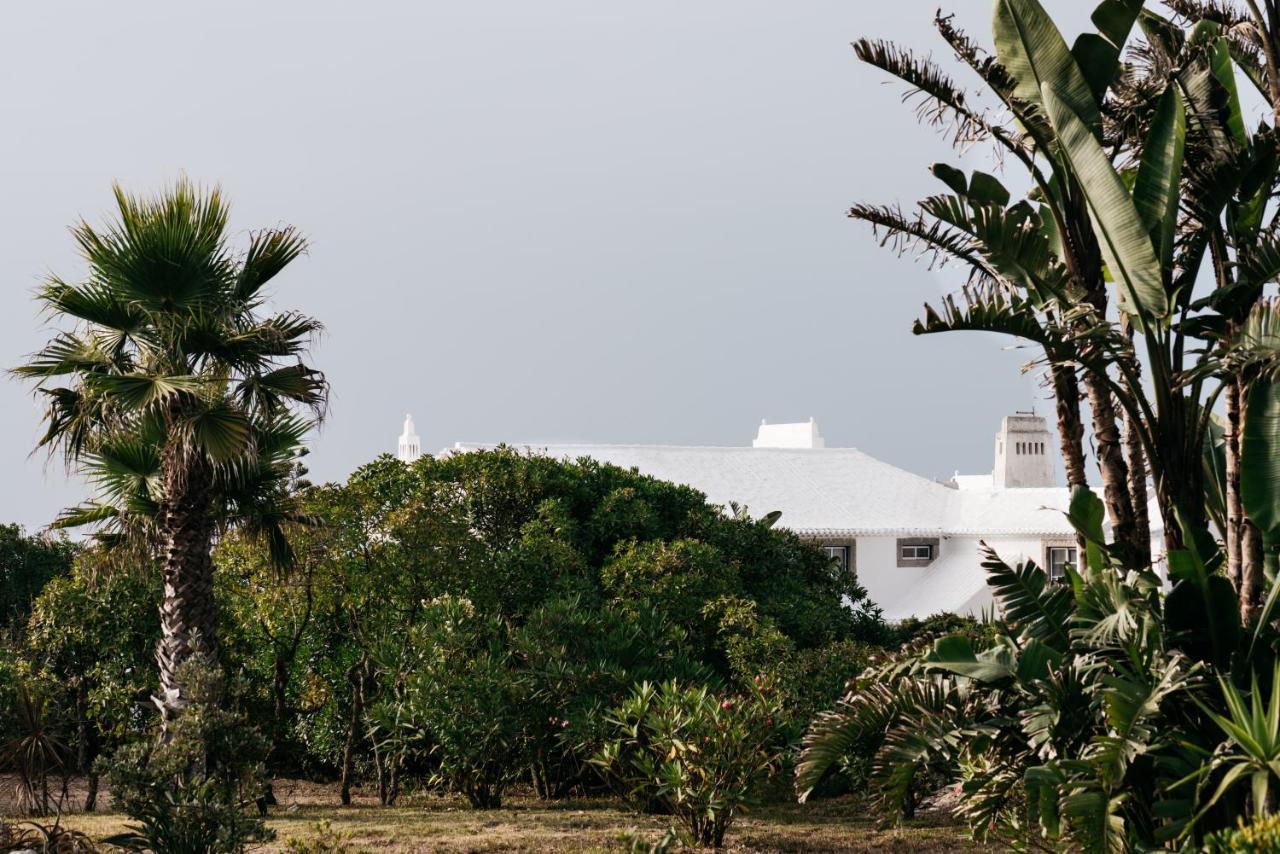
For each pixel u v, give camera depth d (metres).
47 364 15.34
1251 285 10.94
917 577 34.34
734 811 15.42
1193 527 11.10
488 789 17.27
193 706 11.71
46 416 15.67
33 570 31.81
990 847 13.02
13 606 31.14
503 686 16.39
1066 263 12.17
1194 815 8.59
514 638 17.09
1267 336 10.42
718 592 20.47
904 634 23.81
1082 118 11.77
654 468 35.12
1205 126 11.86
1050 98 11.24
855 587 24.77
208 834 11.09
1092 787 8.55
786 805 17.11
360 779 22.03
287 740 21.17
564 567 20.33
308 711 20.95
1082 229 12.16
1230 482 11.75
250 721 20.05
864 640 23.73
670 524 23.34
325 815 16.45
